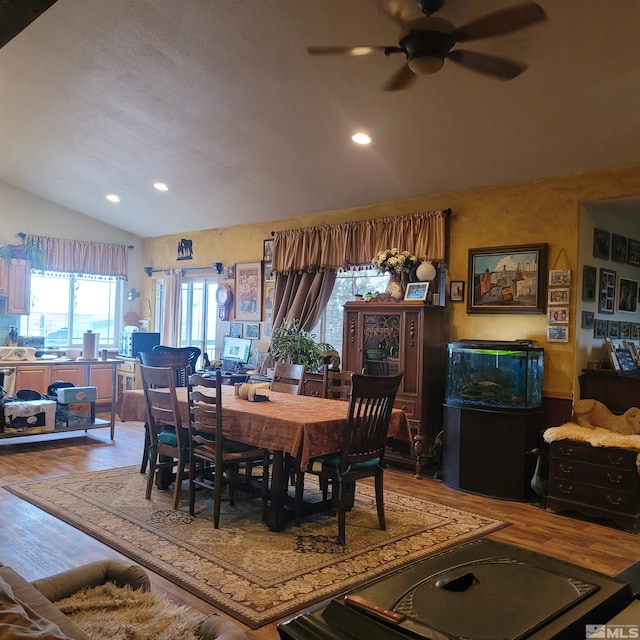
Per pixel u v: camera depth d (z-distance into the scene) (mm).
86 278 9172
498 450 4637
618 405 4629
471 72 3639
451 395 4953
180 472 4035
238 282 7848
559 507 4289
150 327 9477
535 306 4934
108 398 8688
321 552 3350
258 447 3896
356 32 3537
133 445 6090
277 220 7301
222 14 3701
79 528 3617
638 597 1170
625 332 5480
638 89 3545
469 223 5410
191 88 4656
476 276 5320
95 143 6250
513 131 4277
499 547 1350
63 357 6773
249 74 4266
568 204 4789
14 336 8086
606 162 4473
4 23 2643
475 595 1070
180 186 6984
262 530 3684
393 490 4785
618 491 4008
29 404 5855
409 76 3115
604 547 3621
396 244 5836
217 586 2879
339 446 3543
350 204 6312
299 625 1040
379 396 3600
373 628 969
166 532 3590
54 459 5426
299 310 6758
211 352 8539
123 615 1880
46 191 8305
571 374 4746
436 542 3576
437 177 5254
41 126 6102
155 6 3797
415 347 5289
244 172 6113
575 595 1074
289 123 4848
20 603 1314
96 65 4664
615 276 5277
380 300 5625
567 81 3600
